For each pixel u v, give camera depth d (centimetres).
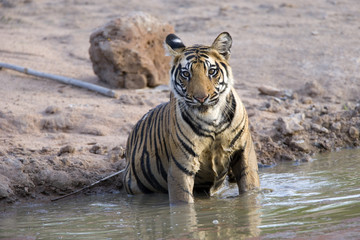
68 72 1827
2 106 1420
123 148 1179
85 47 2177
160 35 1695
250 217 741
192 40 2242
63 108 1412
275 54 2012
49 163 1070
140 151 977
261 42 2170
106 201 968
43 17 2702
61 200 999
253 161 898
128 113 1401
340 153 1232
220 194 939
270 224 696
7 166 1022
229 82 854
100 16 2702
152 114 996
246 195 869
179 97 851
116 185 1065
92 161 1111
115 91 1596
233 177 1008
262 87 1631
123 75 1647
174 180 869
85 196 1027
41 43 2217
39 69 1828
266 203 814
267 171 1109
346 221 677
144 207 881
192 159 857
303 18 2498
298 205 784
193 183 878
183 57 849
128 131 1314
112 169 1095
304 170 1077
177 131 857
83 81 1712
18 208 944
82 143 1234
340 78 1734
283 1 2828
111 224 776
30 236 734
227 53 870
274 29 2341
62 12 2795
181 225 733
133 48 1634
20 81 1683
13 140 1231
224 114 842
